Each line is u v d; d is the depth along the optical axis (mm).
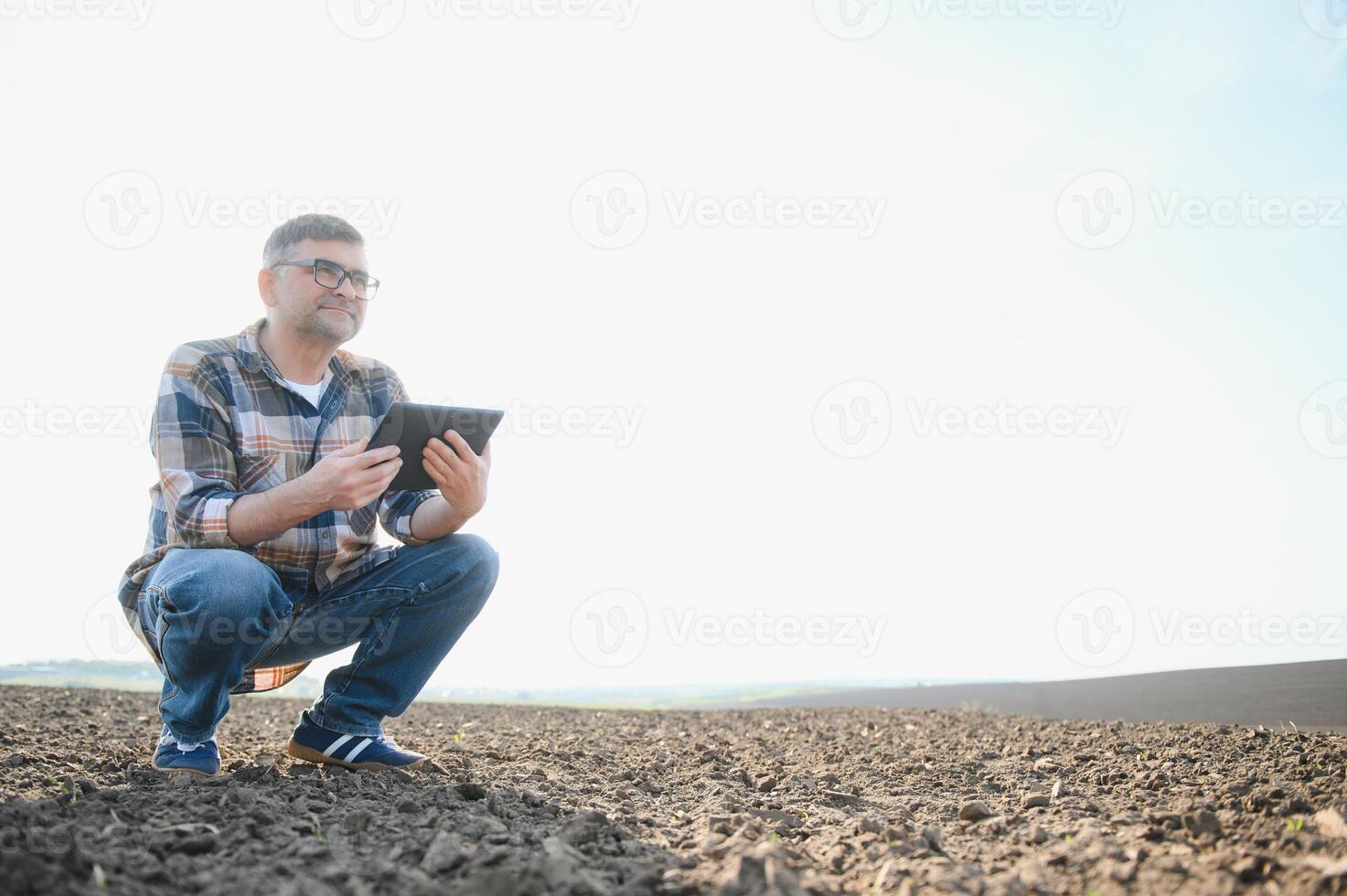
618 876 1877
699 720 6047
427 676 3057
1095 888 1765
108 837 1938
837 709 6980
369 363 3180
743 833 2205
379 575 2939
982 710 6621
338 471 2512
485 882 1681
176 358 2756
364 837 2082
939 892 1766
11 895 1496
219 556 2549
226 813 2191
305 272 2811
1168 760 3449
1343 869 1659
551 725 5590
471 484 2803
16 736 3834
